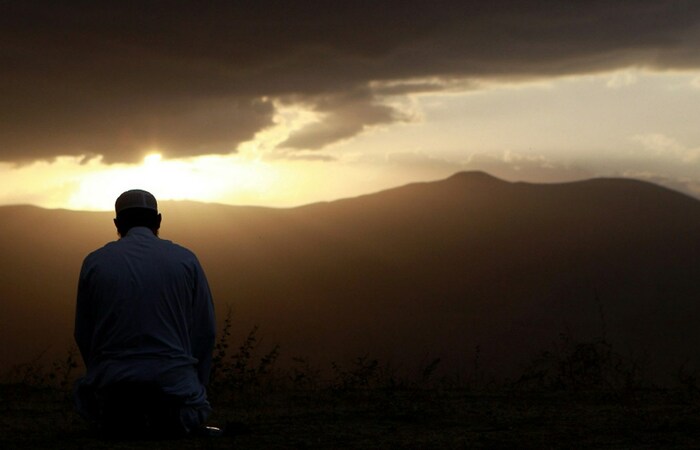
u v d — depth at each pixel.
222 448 5.62
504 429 6.67
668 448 5.71
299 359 11.02
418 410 7.80
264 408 8.27
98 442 5.82
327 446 5.84
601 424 6.82
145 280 5.97
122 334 5.88
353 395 9.33
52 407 8.36
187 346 6.06
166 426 5.91
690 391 9.28
